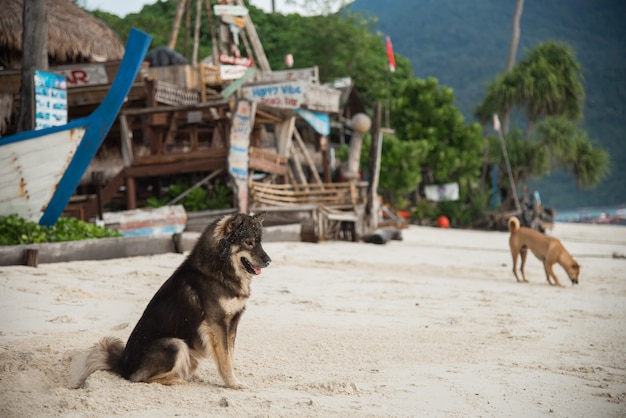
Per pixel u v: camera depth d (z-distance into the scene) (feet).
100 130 47.50
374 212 85.51
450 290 41.65
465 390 19.62
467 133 143.64
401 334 27.63
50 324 25.17
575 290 46.65
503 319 32.48
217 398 17.89
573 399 19.12
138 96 71.72
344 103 124.67
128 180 67.56
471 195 148.05
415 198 150.30
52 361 20.42
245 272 19.62
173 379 18.92
